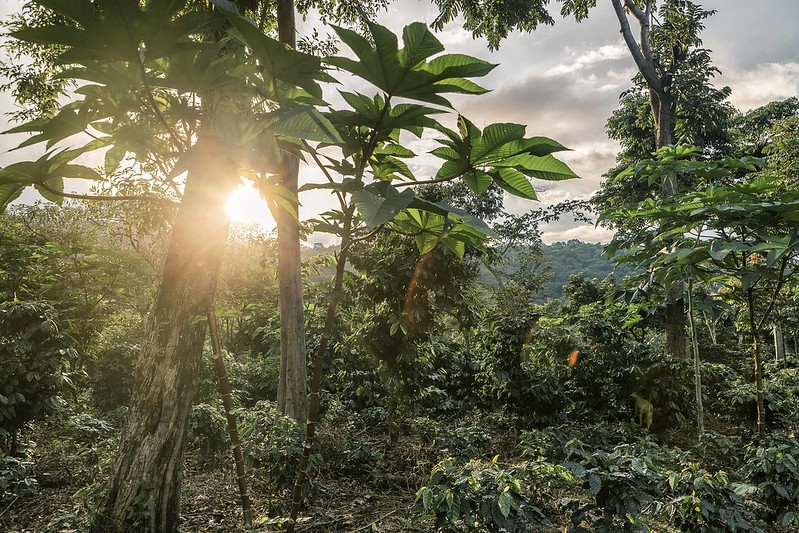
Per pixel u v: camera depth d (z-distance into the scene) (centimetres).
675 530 329
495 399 775
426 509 256
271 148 207
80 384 811
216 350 282
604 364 741
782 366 1253
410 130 247
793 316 1024
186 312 330
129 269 880
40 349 546
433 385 803
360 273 682
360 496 471
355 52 206
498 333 730
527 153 239
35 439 567
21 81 809
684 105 1323
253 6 641
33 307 541
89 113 224
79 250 823
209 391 798
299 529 388
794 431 586
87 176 259
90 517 313
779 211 403
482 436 584
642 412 679
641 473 273
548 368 767
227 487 488
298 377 666
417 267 618
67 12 184
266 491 461
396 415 717
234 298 1569
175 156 243
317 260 748
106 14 187
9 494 426
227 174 217
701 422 550
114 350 852
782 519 349
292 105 243
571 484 300
